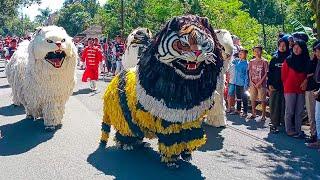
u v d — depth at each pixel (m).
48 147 7.91
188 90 6.18
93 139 8.41
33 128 9.34
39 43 8.41
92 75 15.12
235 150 7.80
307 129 9.44
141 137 7.32
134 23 29.09
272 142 8.34
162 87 6.18
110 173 6.50
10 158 7.30
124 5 30.06
